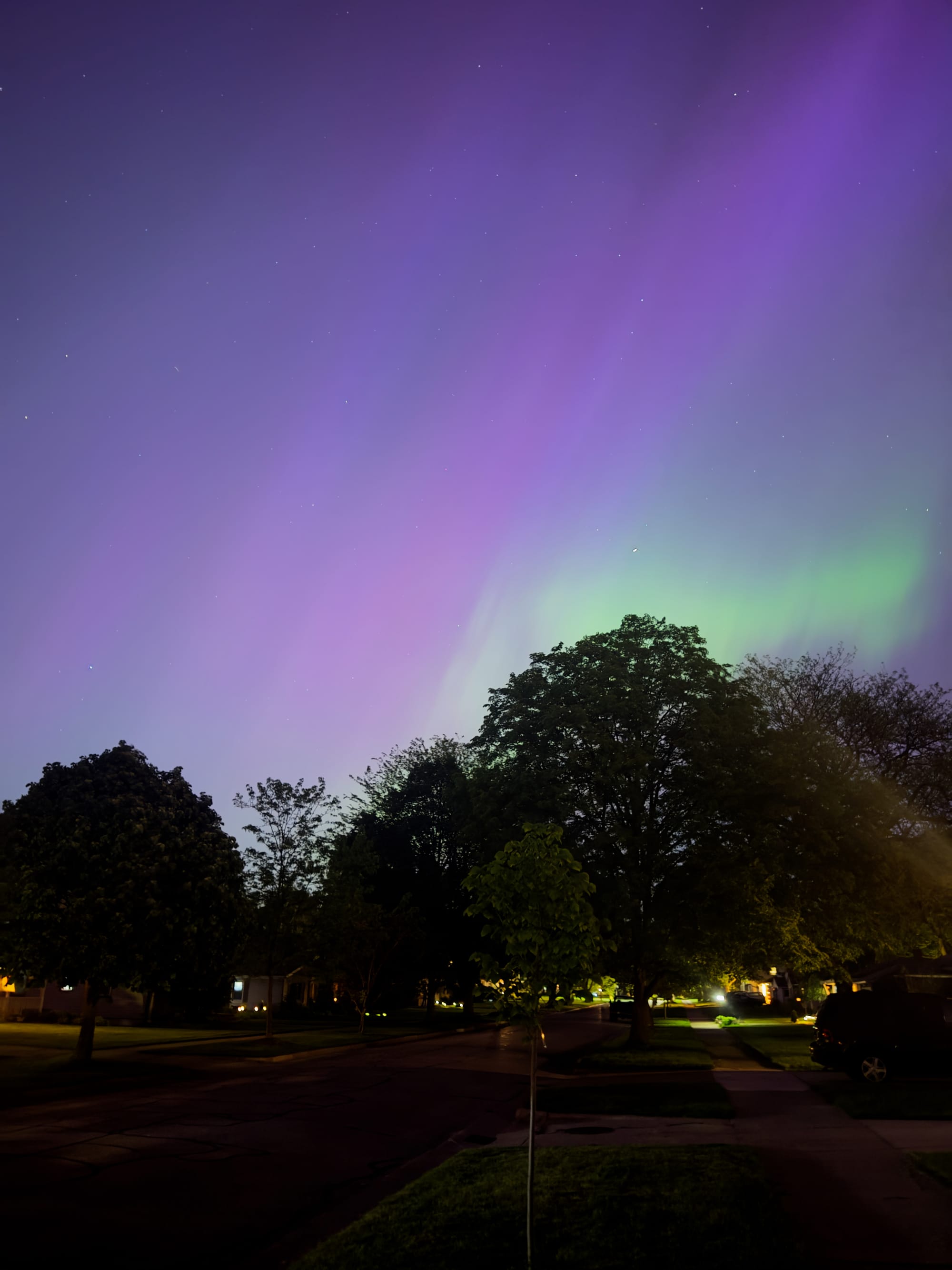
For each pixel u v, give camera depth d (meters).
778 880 28.03
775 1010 70.94
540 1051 33.09
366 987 42.22
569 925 8.47
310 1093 19.30
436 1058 29.45
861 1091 16.72
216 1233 8.82
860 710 39.38
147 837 24.45
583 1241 7.68
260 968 49.03
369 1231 8.30
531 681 33.62
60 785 25.09
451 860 57.34
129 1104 17.28
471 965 56.53
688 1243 7.51
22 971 23.64
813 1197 8.90
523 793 30.47
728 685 32.06
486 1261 7.24
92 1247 8.21
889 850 29.89
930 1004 18.36
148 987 23.88
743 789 28.94
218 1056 27.52
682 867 29.84
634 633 33.53
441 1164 11.62
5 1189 10.23
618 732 31.19
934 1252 7.16
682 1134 13.21
